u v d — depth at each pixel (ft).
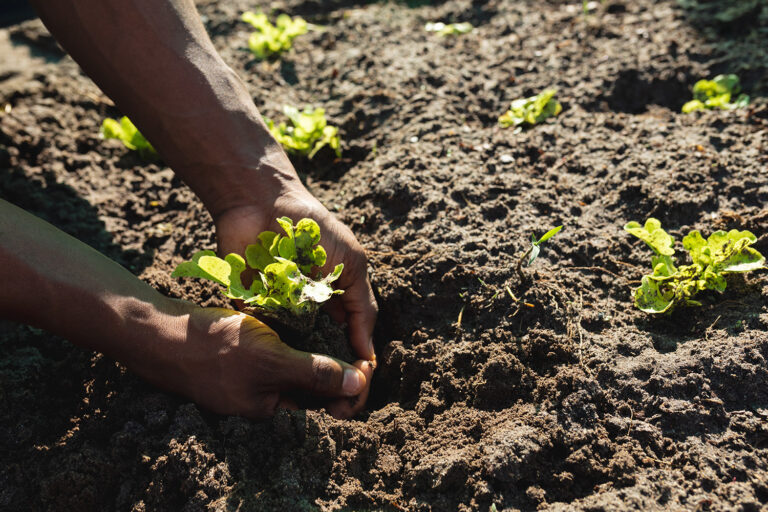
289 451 2.51
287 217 2.66
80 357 2.77
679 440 2.48
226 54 4.17
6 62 4.23
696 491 2.37
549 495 2.45
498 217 3.08
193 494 2.42
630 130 3.36
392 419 2.69
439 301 2.88
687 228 2.95
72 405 2.69
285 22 4.12
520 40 3.98
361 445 2.58
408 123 3.54
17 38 4.49
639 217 3.04
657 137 3.28
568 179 3.21
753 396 2.53
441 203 3.11
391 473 2.55
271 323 2.72
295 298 2.52
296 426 2.52
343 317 2.81
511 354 2.68
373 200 3.20
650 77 3.65
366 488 2.54
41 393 2.72
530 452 2.47
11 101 3.82
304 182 3.43
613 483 2.43
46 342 2.90
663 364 2.60
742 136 3.23
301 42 4.21
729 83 3.52
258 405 2.53
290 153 3.51
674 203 3.00
